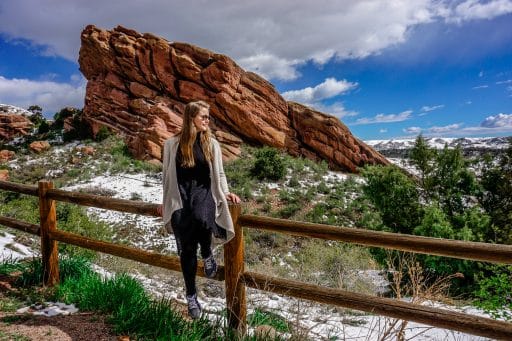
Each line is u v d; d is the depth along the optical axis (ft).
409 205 34.63
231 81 103.45
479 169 34.35
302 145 107.65
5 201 44.73
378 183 35.99
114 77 113.19
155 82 108.27
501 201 32.50
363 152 105.70
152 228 52.01
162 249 45.78
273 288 10.03
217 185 9.74
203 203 9.49
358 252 31.91
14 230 26.76
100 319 11.41
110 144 102.06
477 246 7.07
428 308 7.81
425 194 35.76
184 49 107.65
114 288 12.38
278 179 82.33
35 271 14.57
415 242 7.79
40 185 14.47
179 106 104.88
